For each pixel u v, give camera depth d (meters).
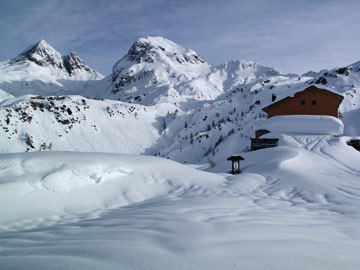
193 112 179.88
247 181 13.42
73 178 9.16
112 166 10.85
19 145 95.75
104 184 9.85
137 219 5.26
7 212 6.77
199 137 101.38
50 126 112.06
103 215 7.03
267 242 3.35
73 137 116.94
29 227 6.16
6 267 2.64
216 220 4.93
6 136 95.06
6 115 99.06
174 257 2.79
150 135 149.12
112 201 9.12
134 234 3.76
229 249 3.04
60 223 6.28
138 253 2.89
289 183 12.92
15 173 8.66
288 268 2.56
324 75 105.44
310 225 4.97
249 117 101.56
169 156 93.50
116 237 3.63
